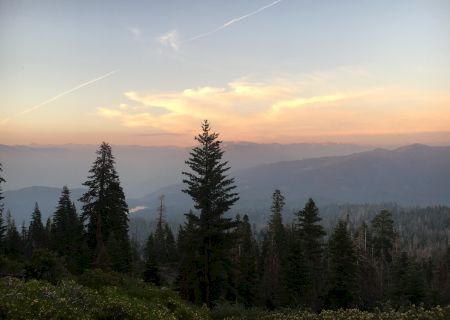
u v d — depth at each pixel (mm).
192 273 35344
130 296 17969
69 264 34938
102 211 41750
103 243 39688
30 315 10562
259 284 52000
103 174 41906
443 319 14375
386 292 51625
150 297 18906
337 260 43344
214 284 36438
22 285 12523
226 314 20109
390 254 79750
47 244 61938
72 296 13062
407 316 14992
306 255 55719
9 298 10953
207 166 37500
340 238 44000
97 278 18766
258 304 45281
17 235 64812
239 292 45000
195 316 17562
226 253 36469
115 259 40062
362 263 59062
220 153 37594
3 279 13242
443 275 69062
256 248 71250
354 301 43000
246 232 65875
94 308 12758
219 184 37219
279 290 48812
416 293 42500
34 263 17812
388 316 15320
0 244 52156
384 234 80375
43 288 12844
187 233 37688
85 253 39375
